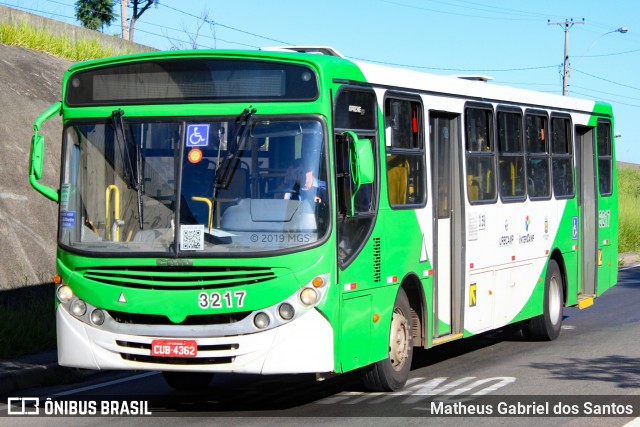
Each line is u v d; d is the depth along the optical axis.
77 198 8.95
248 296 8.29
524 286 13.27
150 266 8.50
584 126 15.73
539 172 13.95
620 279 23.91
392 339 9.98
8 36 24.25
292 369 8.28
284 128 8.55
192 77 8.75
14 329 12.22
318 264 8.36
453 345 13.77
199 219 8.45
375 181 9.53
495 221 12.41
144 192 8.65
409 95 10.39
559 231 14.54
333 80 8.76
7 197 17.47
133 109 8.84
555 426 8.35
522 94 13.48
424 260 10.60
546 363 11.93
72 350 8.79
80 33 27.88
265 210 8.42
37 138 9.16
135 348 8.55
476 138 12.01
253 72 8.66
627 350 12.99
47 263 16.72
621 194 44.94
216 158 8.55
